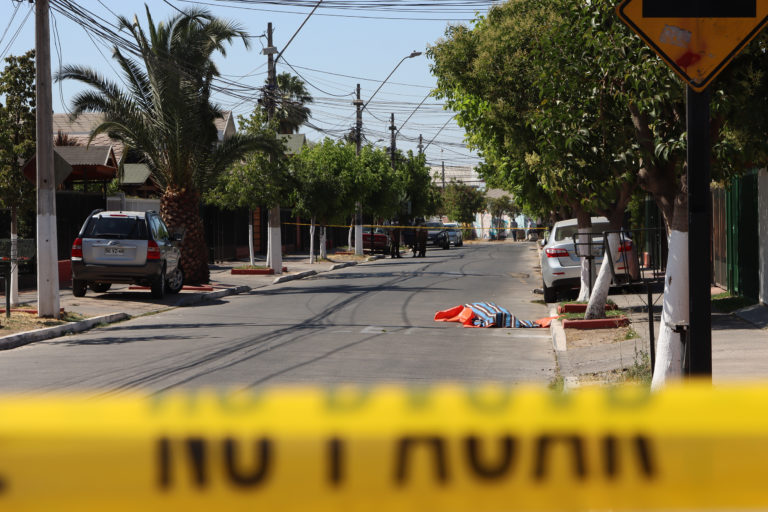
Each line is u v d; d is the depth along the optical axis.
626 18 6.74
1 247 22.23
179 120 36.03
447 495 1.35
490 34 26.42
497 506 1.34
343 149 71.75
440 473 1.35
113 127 35.88
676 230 10.34
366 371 15.32
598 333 19.98
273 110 48.78
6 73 29.06
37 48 23.08
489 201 168.75
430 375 15.00
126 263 29.88
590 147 12.52
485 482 1.34
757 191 23.45
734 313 22.23
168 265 31.80
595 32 12.36
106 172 46.06
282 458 1.32
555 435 1.34
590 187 12.57
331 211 61.19
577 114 12.64
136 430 1.29
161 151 37.09
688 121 6.77
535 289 34.50
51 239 22.75
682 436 1.38
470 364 16.41
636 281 21.91
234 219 63.31
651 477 1.35
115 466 1.29
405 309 27.56
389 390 1.42
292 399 1.35
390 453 1.34
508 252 84.94
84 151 46.50
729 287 27.77
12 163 27.19
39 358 17.08
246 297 33.38
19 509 1.25
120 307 27.67
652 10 6.72
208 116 37.56
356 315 25.70
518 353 18.11
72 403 1.35
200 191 37.81
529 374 15.26
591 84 12.75
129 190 57.53
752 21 6.61
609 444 1.37
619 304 26.05
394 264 61.31
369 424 1.35
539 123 13.43
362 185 70.56
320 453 1.33
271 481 1.32
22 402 1.35
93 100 35.19
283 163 47.06
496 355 17.73
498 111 26.12
